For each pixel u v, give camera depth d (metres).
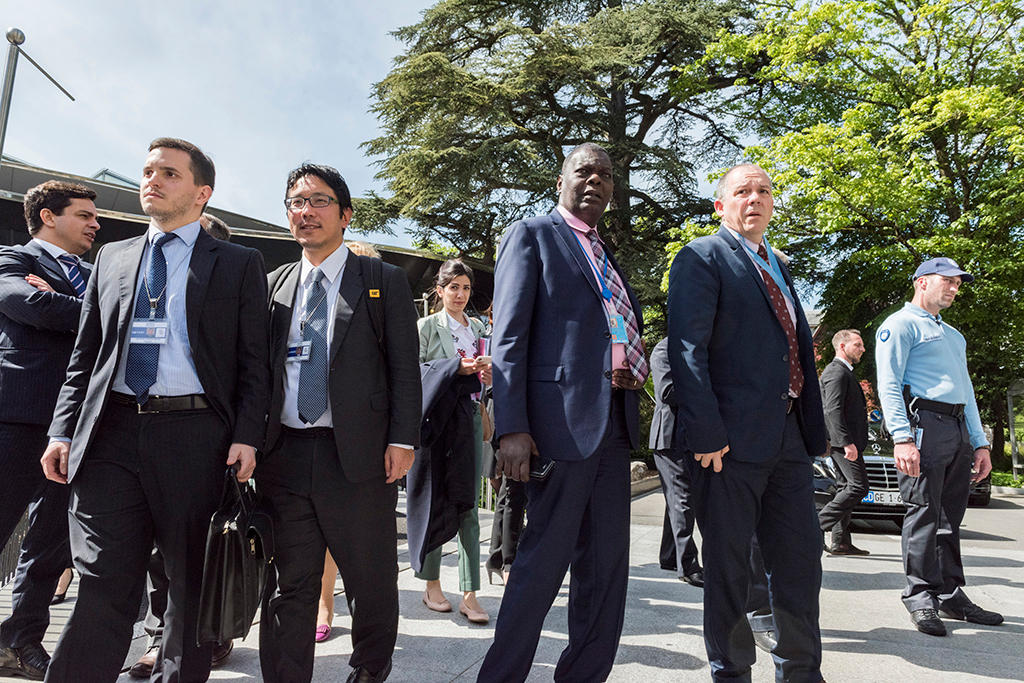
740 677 2.39
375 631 2.41
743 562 2.42
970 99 12.56
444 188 18.42
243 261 2.30
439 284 3.94
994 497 12.05
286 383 2.34
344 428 2.25
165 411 2.10
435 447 3.18
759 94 19.73
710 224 16.41
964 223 13.58
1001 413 17.05
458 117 18.86
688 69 18.52
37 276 2.90
